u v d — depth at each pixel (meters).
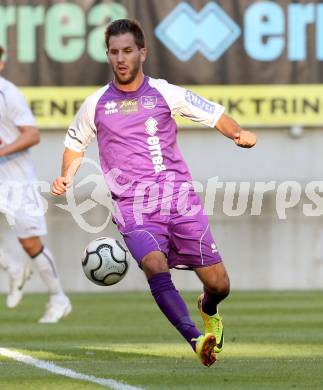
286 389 17.64
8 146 31.41
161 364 21.48
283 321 33.28
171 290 18.98
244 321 33.31
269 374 19.72
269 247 50.22
